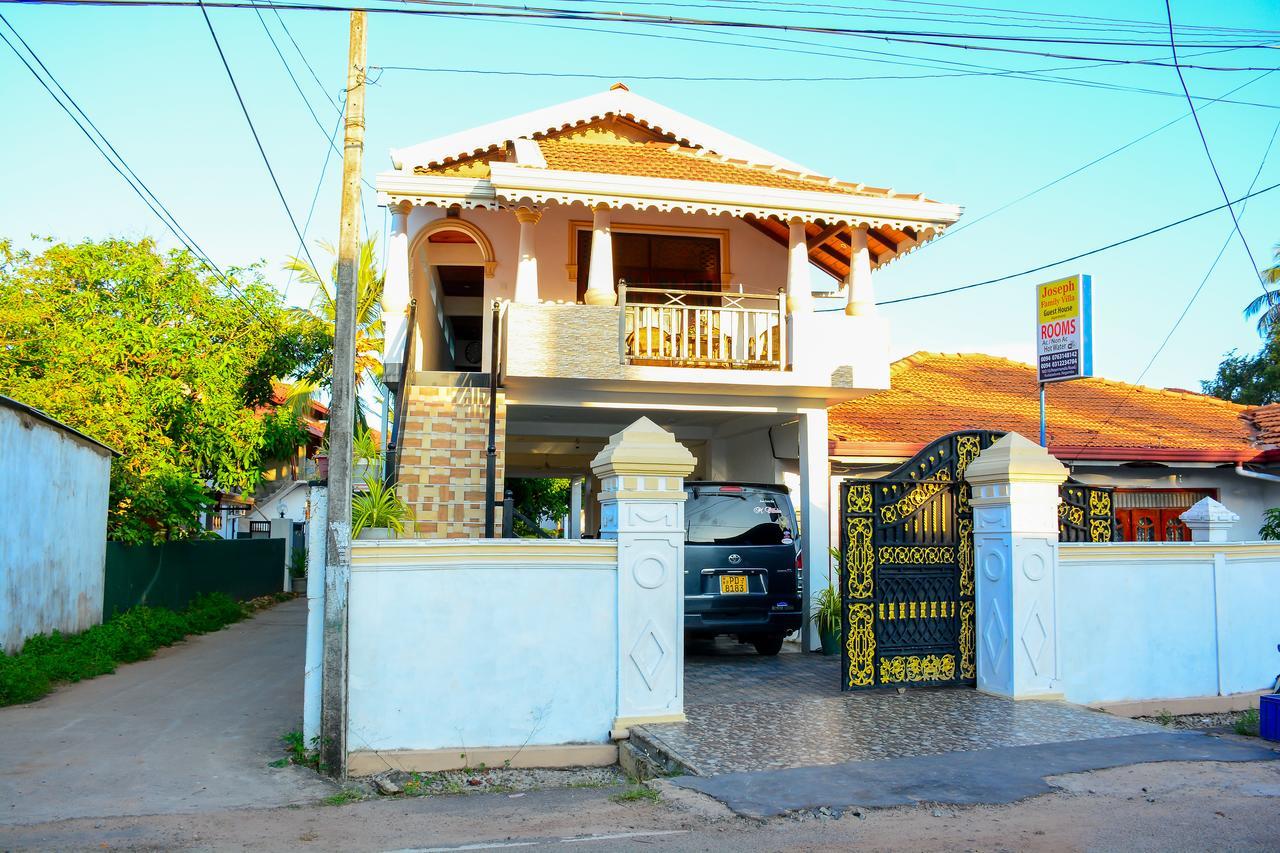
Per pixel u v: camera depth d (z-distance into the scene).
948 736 7.52
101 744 8.36
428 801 6.71
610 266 12.80
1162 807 5.87
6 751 8.11
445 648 7.49
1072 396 18.81
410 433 12.95
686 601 11.35
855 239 13.36
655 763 7.11
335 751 7.20
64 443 12.98
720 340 12.93
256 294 23.03
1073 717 8.15
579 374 12.30
